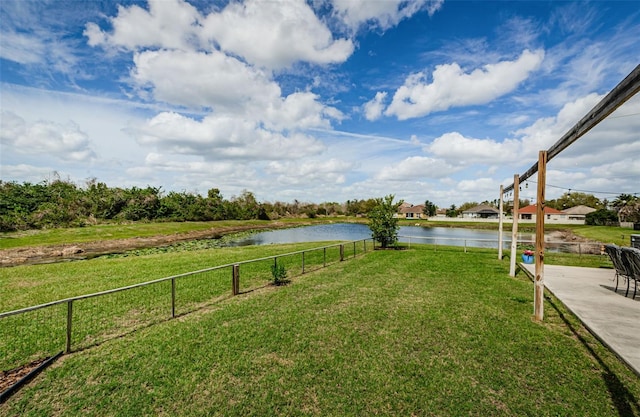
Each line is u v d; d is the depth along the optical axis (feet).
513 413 10.99
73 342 17.83
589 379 13.02
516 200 34.42
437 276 33.91
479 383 12.89
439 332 18.19
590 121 13.65
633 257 22.39
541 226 20.21
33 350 16.62
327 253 54.03
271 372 13.85
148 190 156.35
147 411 11.30
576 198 288.30
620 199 194.49
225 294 27.73
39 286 32.50
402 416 10.90
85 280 35.06
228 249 66.54
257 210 217.15
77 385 13.06
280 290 28.48
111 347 16.76
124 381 13.26
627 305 21.81
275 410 11.28
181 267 42.34
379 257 48.19
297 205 298.97
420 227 189.67
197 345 16.72
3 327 20.24
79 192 138.00
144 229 113.50
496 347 16.14
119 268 42.70
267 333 18.19
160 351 16.05
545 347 16.05
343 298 25.39
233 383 13.03
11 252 64.54
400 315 21.16
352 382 13.00
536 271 20.27
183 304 25.05
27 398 12.09
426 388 12.55
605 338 16.22
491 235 126.31
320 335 17.85
